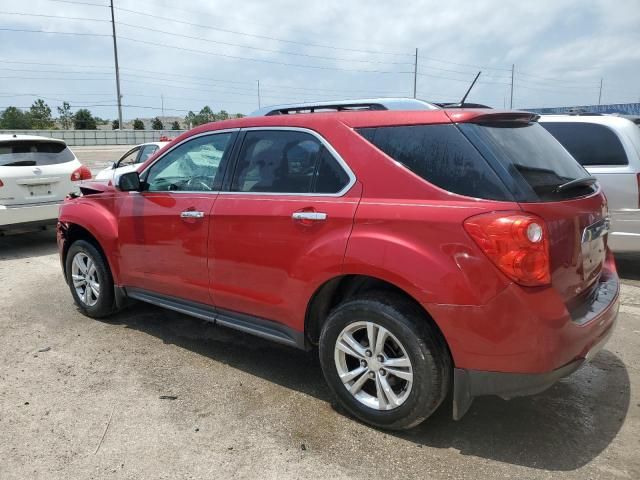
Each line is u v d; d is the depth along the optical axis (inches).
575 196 117.5
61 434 123.1
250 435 122.0
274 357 165.9
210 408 134.3
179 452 115.9
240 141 147.9
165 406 135.4
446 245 105.9
